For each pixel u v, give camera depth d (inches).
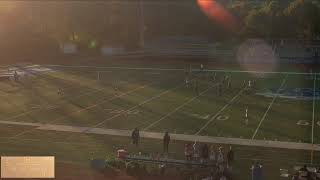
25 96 3048.7
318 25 5374.0
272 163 1849.2
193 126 2348.7
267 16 5575.8
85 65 4424.2
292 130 2272.4
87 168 1776.6
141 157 1825.8
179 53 5039.4
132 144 2073.1
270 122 2412.6
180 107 2731.3
